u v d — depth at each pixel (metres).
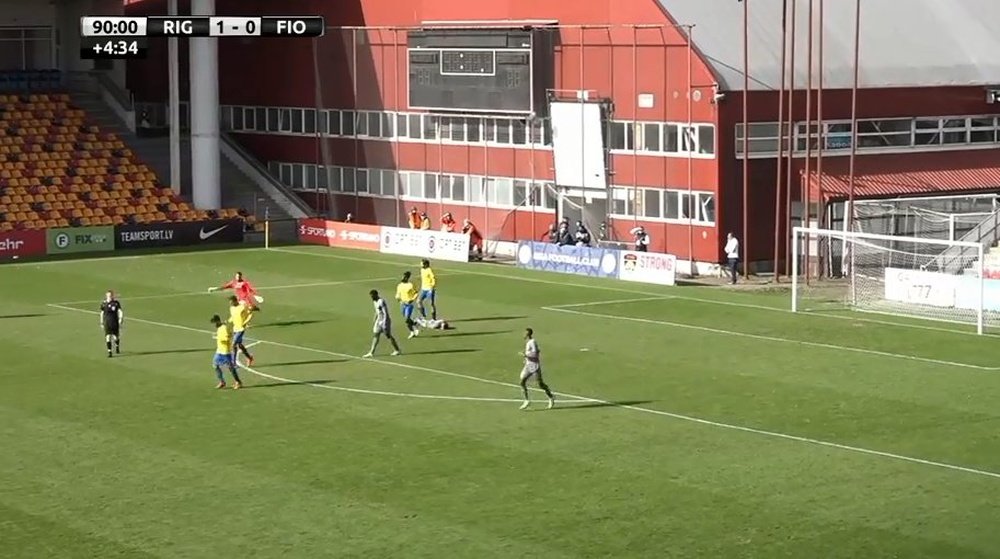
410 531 41.12
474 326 73.44
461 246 99.12
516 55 99.81
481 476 46.38
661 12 92.25
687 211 92.31
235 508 43.47
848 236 77.94
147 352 67.25
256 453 49.41
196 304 80.69
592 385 59.53
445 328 72.56
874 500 43.53
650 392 58.16
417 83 106.88
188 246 106.38
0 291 85.69
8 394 58.72
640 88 93.88
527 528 41.19
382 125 111.19
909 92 95.75
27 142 116.06
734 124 90.25
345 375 61.84
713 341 68.81
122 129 123.94
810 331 71.31
